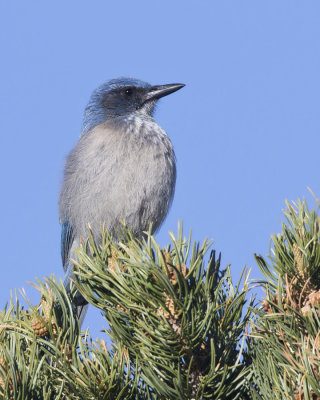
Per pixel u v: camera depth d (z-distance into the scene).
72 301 6.89
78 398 5.77
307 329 5.65
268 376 5.55
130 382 5.87
